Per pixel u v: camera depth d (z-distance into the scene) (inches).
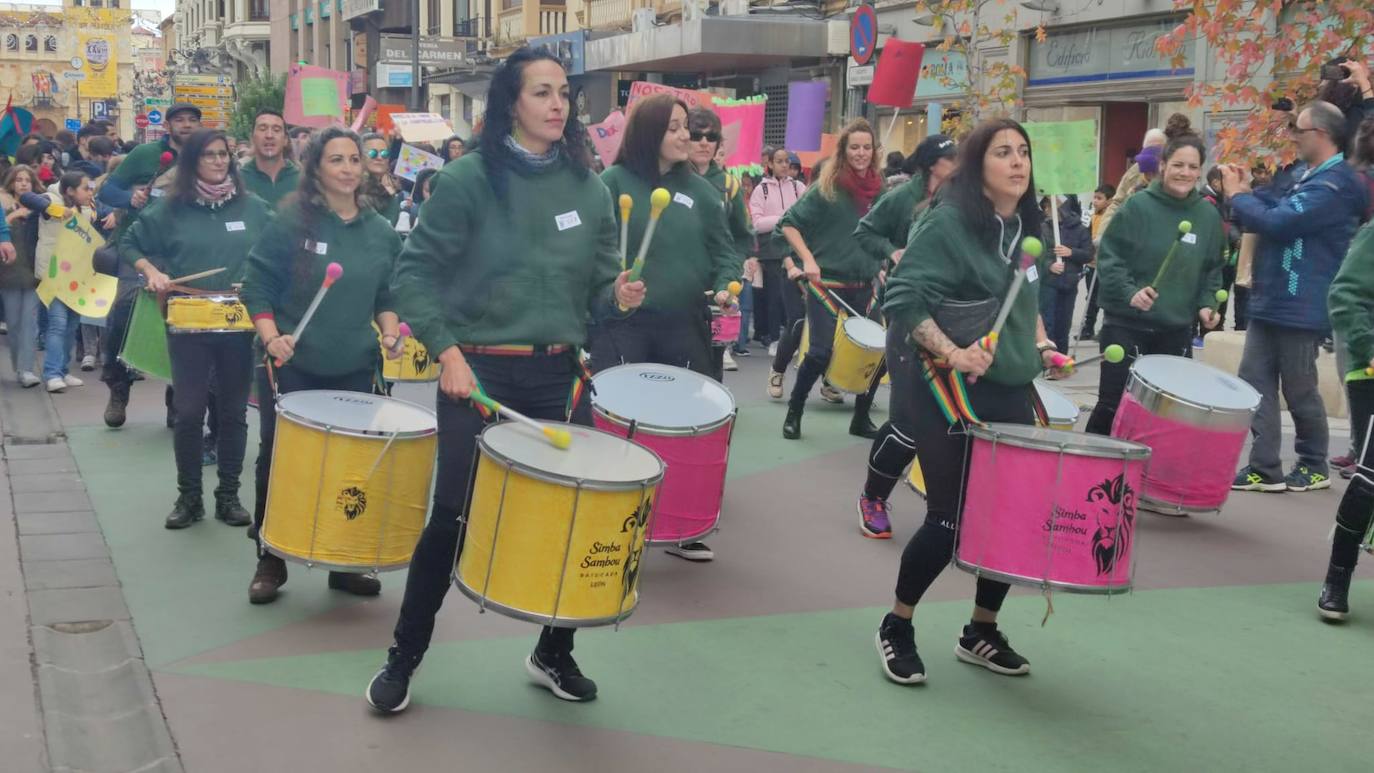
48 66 3270.2
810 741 162.7
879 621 205.9
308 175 209.2
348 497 185.3
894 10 866.1
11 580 213.6
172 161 323.9
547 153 162.2
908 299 169.5
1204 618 212.7
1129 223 274.4
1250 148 370.3
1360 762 161.8
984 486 164.7
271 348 197.3
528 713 167.8
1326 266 284.7
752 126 505.4
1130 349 279.0
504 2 1434.5
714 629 200.7
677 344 248.2
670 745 160.2
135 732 162.7
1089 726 169.6
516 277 160.1
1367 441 207.5
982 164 172.6
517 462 142.9
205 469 298.4
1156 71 681.6
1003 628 205.0
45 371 399.9
